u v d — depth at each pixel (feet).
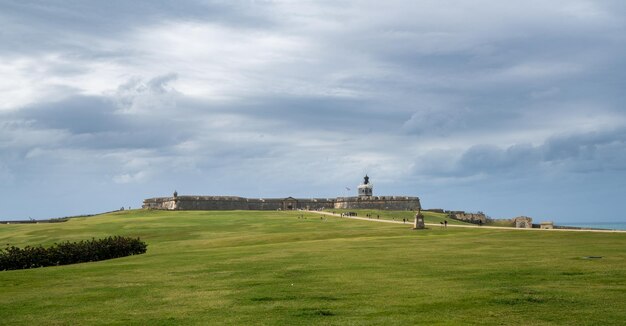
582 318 62.75
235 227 394.52
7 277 112.98
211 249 202.69
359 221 443.73
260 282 96.07
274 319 65.10
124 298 81.87
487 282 90.07
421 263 121.90
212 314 68.74
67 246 168.86
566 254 136.26
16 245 308.40
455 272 104.01
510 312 66.59
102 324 64.23
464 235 237.25
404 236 247.29
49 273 119.44
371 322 62.69
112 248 180.86
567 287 83.51
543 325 59.88
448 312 67.26
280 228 378.32
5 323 65.57
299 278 100.37
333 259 136.46
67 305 76.79
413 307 70.64
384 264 121.29
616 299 73.41
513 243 181.27
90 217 612.29
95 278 108.06
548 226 395.96
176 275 109.70
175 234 348.59
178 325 63.10
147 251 222.69
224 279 101.55
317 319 64.69
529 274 98.48
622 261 117.29
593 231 247.09
